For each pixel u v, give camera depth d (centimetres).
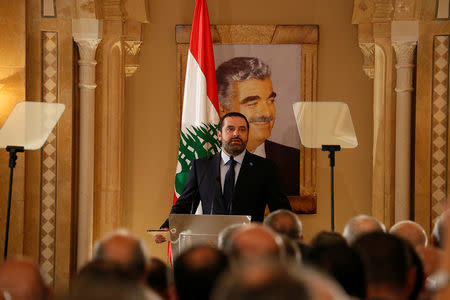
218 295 148
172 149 1055
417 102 993
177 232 658
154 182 1055
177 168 968
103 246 330
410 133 1014
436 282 340
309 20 1057
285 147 1048
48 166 985
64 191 987
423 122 992
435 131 990
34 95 981
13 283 285
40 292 290
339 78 1055
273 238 292
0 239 940
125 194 1053
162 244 1050
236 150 834
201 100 979
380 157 1027
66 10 988
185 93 991
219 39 1046
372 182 1043
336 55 1055
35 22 982
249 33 1045
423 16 988
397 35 998
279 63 1048
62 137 988
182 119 988
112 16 1012
